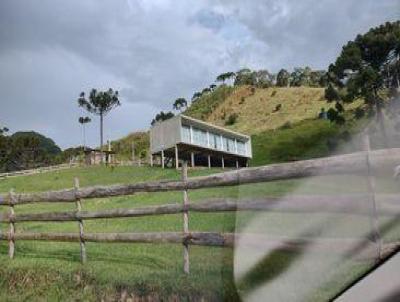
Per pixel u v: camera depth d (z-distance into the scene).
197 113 129.50
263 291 2.58
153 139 51.88
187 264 7.46
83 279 8.52
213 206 7.70
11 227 11.37
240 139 55.00
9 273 9.70
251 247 2.76
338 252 2.38
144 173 47.16
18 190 45.06
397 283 2.09
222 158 54.28
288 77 129.50
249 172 4.59
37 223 18.23
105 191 9.76
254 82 134.12
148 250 9.67
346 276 2.27
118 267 8.57
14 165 86.25
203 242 7.51
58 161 90.06
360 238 2.34
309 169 2.87
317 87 107.69
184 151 50.88
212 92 141.25
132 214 9.07
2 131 92.75
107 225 14.44
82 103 88.44
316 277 2.38
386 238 2.27
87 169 53.28
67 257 10.36
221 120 114.75
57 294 8.62
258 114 104.19
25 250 11.88
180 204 8.15
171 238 8.02
